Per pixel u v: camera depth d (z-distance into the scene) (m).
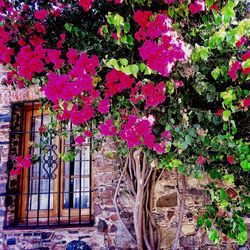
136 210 3.19
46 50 2.41
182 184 3.31
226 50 2.36
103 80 2.46
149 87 2.22
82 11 2.57
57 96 2.08
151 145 2.31
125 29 2.14
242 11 3.12
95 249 3.40
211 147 2.57
